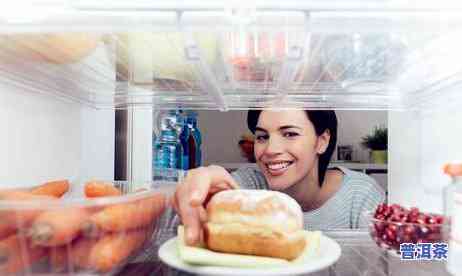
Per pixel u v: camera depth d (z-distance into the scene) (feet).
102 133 2.80
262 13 1.19
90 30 1.25
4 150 1.66
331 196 4.58
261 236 1.35
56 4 1.20
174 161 3.67
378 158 6.44
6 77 1.67
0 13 1.21
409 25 1.21
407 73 1.90
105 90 2.30
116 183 1.98
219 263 1.30
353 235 2.12
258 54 1.47
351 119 6.92
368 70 1.85
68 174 2.27
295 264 1.33
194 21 1.21
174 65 1.73
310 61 1.68
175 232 1.79
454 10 1.17
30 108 1.87
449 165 1.62
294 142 4.46
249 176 4.75
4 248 1.11
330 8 1.18
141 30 1.24
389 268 1.52
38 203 1.12
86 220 1.16
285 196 1.52
